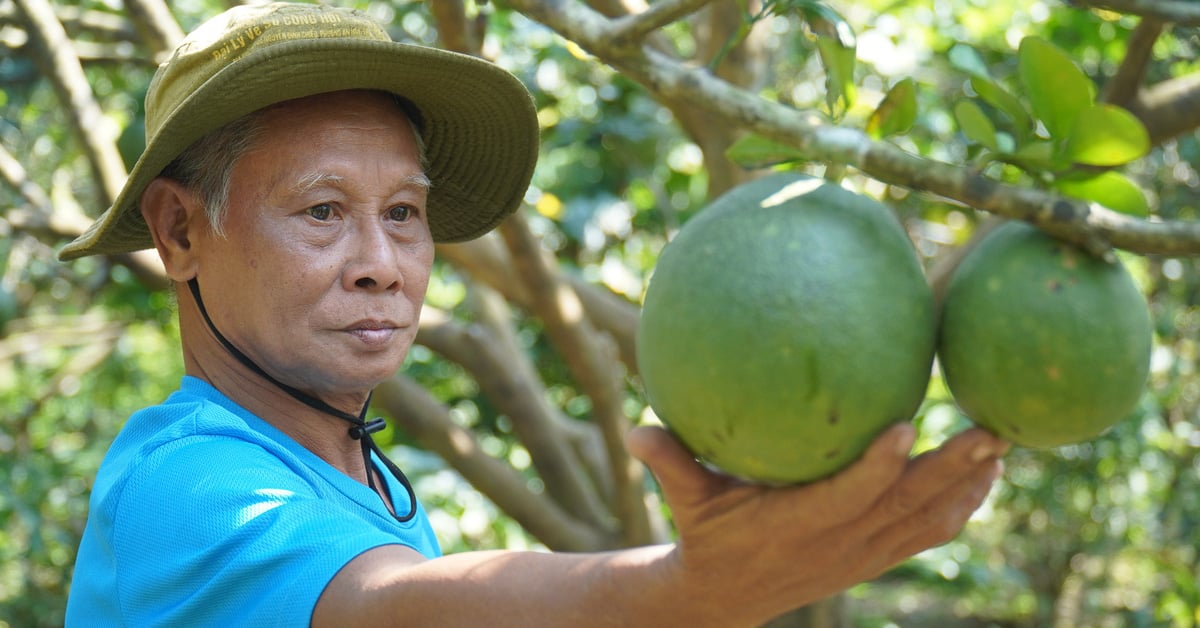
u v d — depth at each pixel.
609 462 3.21
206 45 1.43
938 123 3.99
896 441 0.92
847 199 1.01
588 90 4.48
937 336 1.03
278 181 1.39
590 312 3.59
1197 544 5.60
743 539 0.99
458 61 1.47
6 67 3.81
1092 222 0.99
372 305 1.41
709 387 0.96
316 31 1.45
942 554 4.62
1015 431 1.00
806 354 0.94
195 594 1.16
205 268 1.46
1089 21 3.84
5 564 5.43
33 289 5.39
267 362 1.44
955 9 4.42
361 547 1.14
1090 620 6.56
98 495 1.37
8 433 4.70
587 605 1.04
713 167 2.96
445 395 5.13
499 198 1.81
